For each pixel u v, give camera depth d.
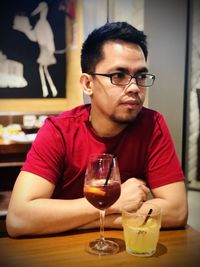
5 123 3.63
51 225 1.29
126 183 1.42
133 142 1.61
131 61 1.40
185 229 1.37
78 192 1.64
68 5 3.62
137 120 1.63
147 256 1.13
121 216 1.31
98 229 1.33
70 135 1.58
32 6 3.66
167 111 2.94
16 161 2.93
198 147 3.49
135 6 2.89
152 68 2.85
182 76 2.96
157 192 1.54
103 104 1.46
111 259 1.11
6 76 3.68
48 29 3.72
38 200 1.35
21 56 3.70
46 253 1.15
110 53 1.41
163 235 1.30
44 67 3.78
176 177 1.54
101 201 1.17
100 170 1.21
